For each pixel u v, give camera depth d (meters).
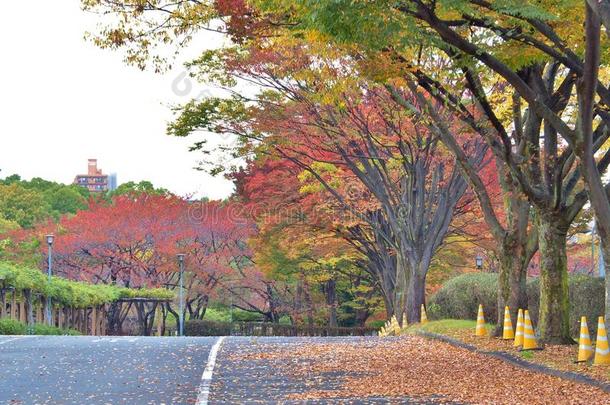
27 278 47.75
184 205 59.88
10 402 12.95
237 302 65.69
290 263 51.06
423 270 33.84
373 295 55.91
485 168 34.16
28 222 83.62
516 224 23.11
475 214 36.50
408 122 29.80
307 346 23.11
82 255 63.12
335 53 19.08
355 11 13.23
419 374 16.28
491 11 15.60
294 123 30.42
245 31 17.59
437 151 31.89
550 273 20.50
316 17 13.36
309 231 40.34
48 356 20.22
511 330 23.09
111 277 64.75
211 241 61.09
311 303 59.41
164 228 58.84
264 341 25.61
